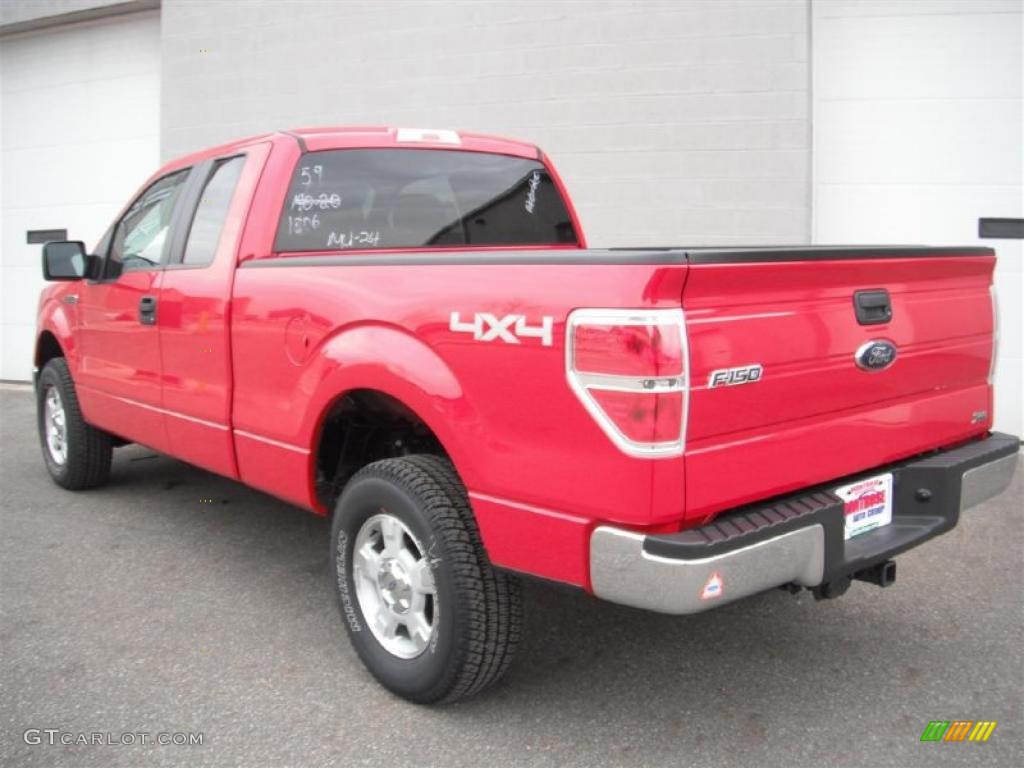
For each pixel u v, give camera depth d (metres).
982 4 6.28
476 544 2.71
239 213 3.71
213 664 3.25
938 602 3.80
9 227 10.20
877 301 2.75
